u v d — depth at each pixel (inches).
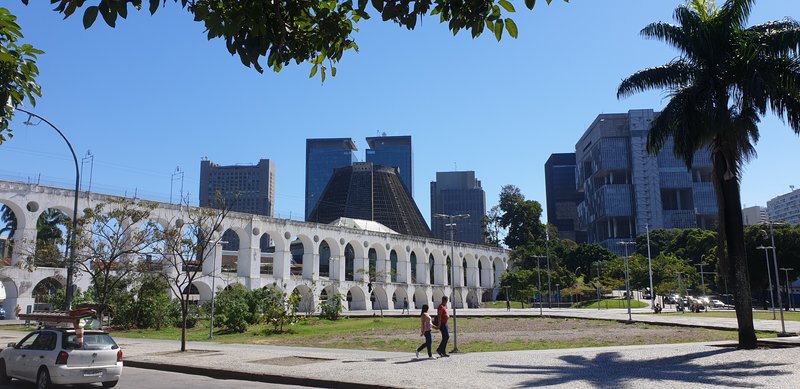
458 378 640.4
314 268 3105.3
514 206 5359.3
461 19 270.7
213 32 252.4
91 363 621.3
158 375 768.9
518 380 621.0
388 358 869.8
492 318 2241.6
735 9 913.5
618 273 4360.2
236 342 1318.9
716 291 4857.3
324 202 6934.1
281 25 270.2
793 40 858.8
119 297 1734.7
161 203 2404.0
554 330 1574.8
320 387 652.7
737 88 925.2
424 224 6850.4
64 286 2154.3
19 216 2075.5
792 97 898.1
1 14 335.6
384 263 3550.7
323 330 1689.2
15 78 371.2
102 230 1470.2
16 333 1457.9
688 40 943.0
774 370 656.4
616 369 701.9
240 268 2802.7
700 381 591.8
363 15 285.3
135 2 226.5
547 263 4138.8
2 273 1989.4
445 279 4018.2
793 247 3464.6
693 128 913.5
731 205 932.0
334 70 327.3
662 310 3034.0
